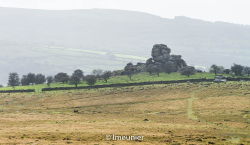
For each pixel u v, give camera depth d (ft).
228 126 561.02
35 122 592.60
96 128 514.27
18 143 375.04
